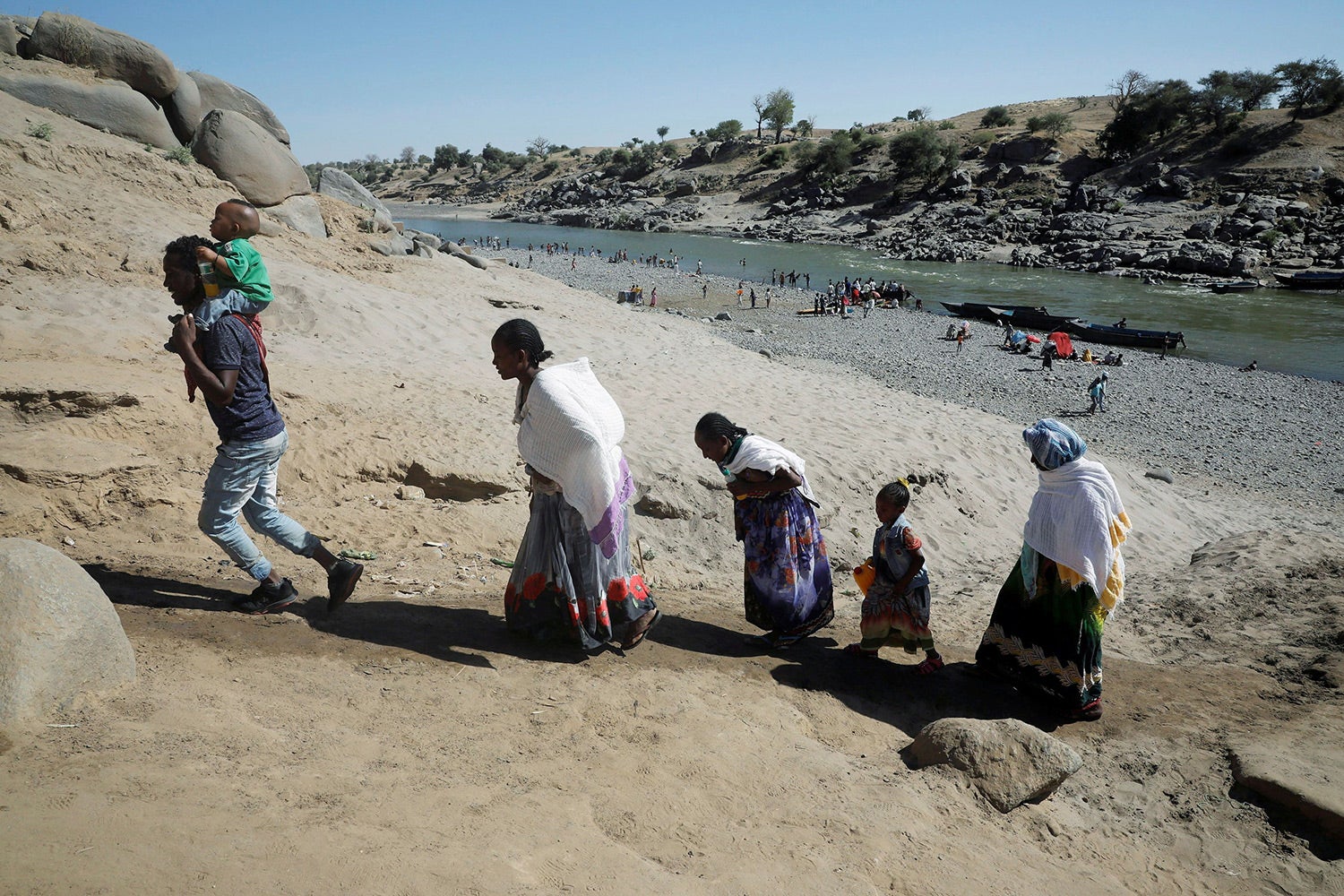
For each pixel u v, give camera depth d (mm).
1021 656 5168
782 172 121062
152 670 3680
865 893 2965
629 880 2699
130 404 7621
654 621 5398
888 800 3695
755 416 14664
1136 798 4293
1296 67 87438
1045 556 4973
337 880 2383
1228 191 79625
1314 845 3949
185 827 2502
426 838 2703
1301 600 6645
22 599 3191
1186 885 3676
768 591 5527
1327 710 5035
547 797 3205
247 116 25656
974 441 15500
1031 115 130125
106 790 2645
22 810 2445
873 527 11531
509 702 4117
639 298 44188
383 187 187000
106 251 14383
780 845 3168
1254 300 51625
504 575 6840
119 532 6055
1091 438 23281
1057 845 3791
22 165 16406
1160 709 5121
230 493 4402
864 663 5555
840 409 16359
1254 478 20406
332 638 4496
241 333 4254
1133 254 65688
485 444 10094
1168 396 28219
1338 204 75312
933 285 57594
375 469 9023
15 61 20047
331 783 2980
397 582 6141
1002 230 81312
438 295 20797
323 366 12445
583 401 4609
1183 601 6840
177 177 19516
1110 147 93750
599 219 112625
